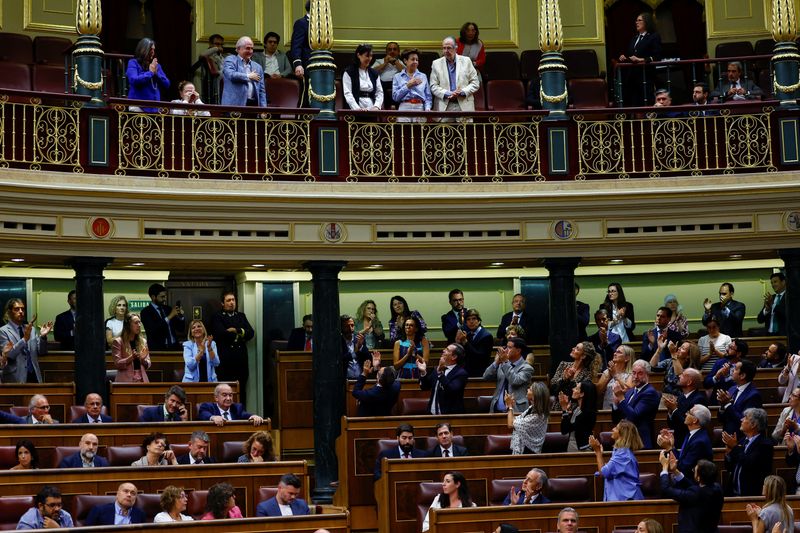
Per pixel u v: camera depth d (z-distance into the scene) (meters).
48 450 11.24
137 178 13.55
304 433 14.77
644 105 15.59
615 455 10.52
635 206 14.55
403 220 14.34
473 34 16.72
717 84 18.16
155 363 14.70
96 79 13.66
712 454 10.52
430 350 15.58
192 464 10.70
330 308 14.10
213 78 16.17
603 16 18.84
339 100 16.19
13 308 13.09
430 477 11.09
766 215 14.60
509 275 17.55
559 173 14.67
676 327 14.55
